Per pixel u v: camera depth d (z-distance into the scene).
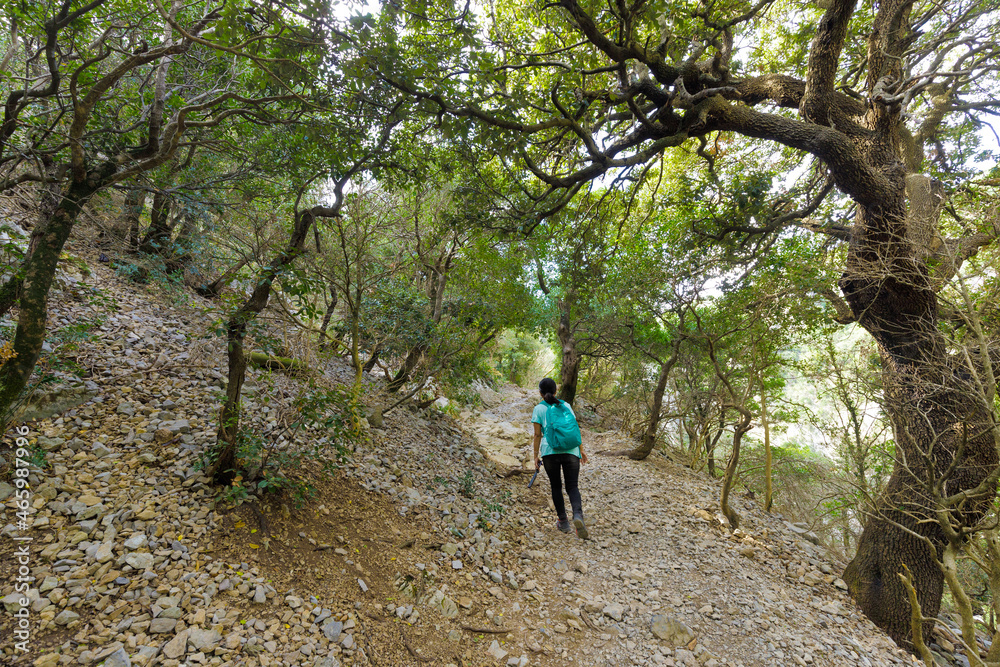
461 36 4.55
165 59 3.08
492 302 7.60
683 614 3.57
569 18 5.67
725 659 3.14
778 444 12.34
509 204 6.38
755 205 6.38
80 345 4.30
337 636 2.53
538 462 4.79
